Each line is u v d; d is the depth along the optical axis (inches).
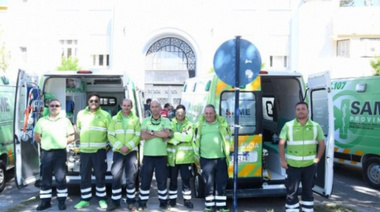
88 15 890.7
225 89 259.0
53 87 304.5
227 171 247.4
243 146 260.2
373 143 338.6
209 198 245.9
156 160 257.6
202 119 250.2
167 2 864.9
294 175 224.7
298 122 225.0
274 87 321.4
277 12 872.3
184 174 263.3
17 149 268.4
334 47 863.1
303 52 863.7
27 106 273.1
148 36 866.1
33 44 890.7
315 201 289.6
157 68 897.5
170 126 258.1
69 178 286.5
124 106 255.8
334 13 850.8
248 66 211.8
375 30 833.5
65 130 258.7
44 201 257.0
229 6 866.8
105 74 286.7
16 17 888.3
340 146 382.6
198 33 863.7
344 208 263.6
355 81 366.9
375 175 337.1
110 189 315.9
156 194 304.8
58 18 893.2
